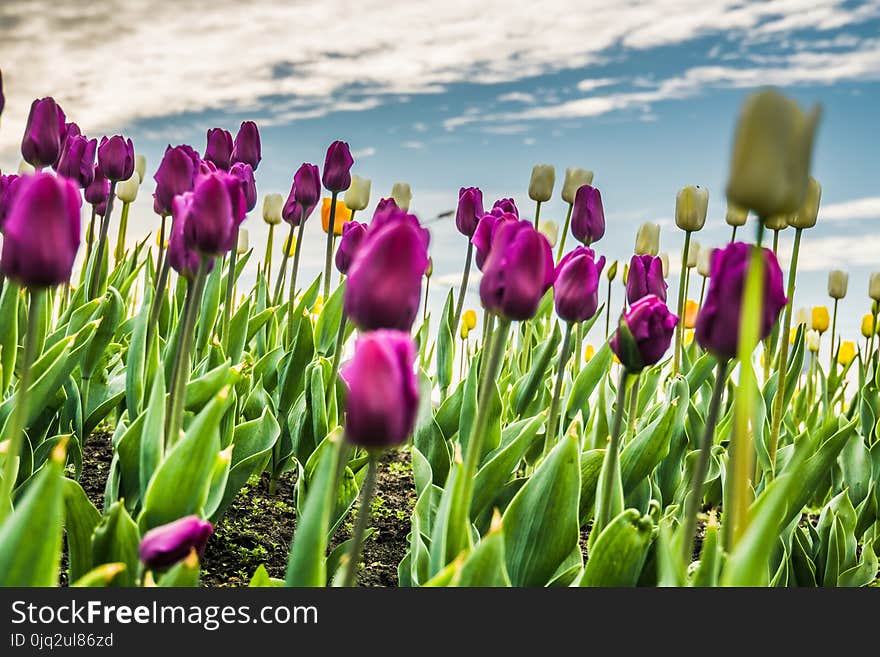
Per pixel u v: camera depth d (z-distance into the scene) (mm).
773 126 1003
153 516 1229
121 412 1946
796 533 1555
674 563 1156
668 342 1248
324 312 2072
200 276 1271
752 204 1015
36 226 1071
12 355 1610
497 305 1168
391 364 1037
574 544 1304
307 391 1795
